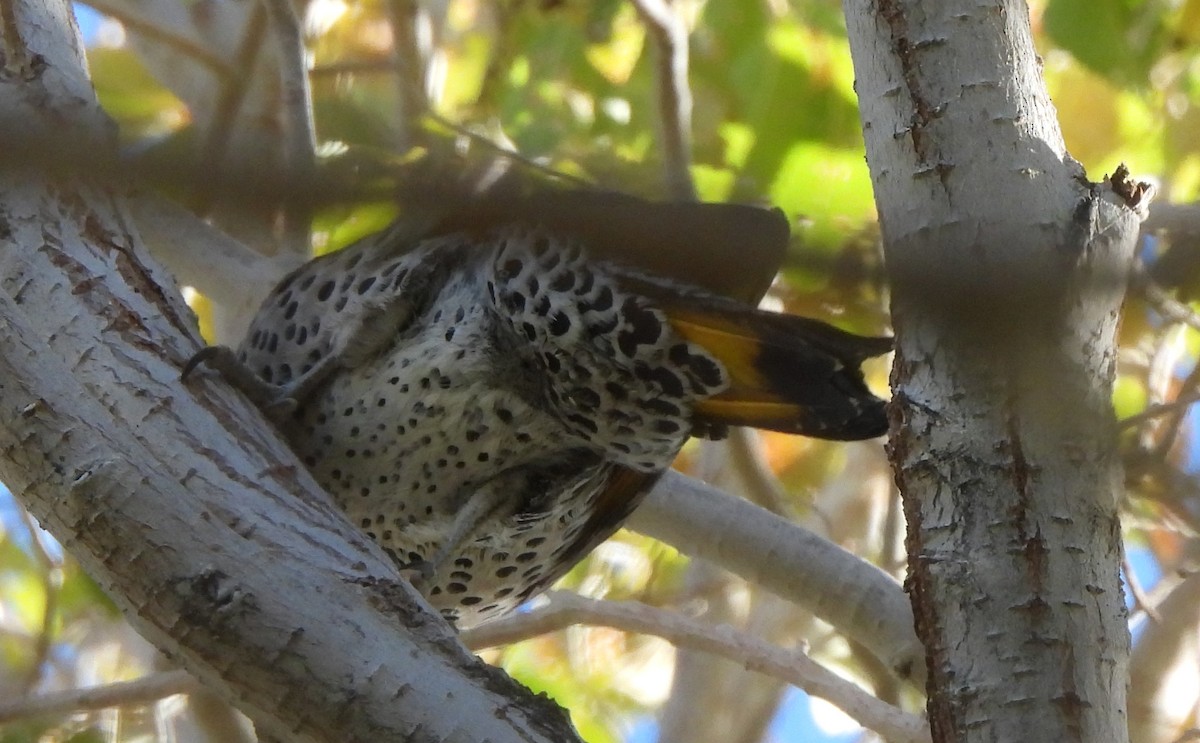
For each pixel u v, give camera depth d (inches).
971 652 182.4
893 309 191.9
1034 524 182.9
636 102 458.0
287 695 176.2
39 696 314.0
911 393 188.9
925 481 187.5
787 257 184.4
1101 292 182.7
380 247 288.0
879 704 309.1
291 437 289.6
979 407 185.3
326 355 287.9
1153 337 425.1
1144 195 186.5
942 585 184.9
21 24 221.5
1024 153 186.9
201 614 179.2
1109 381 185.2
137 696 310.7
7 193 210.2
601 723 487.8
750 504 333.1
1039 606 181.2
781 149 405.4
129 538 184.1
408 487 293.6
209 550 183.3
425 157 298.8
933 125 189.5
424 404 282.5
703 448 436.5
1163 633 370.3
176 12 438.9
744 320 250.1
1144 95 448.1
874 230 341.7
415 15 444.8
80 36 231.6
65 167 155.8
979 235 183.6
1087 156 459.5
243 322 346.3
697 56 463.2
